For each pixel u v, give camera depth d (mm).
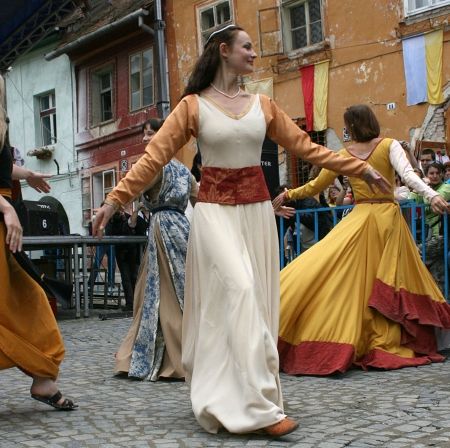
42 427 3629
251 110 3668
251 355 3262
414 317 5215
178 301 5109
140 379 5008
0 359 3672
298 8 16859
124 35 21219
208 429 3389
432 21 14055
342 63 15703
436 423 3494
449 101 13859
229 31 3662
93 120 22797
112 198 3436
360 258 5242
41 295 3850
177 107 3646
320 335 5008
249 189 3635
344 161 3709
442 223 6531
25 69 25188
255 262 3586
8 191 3746
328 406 3924
